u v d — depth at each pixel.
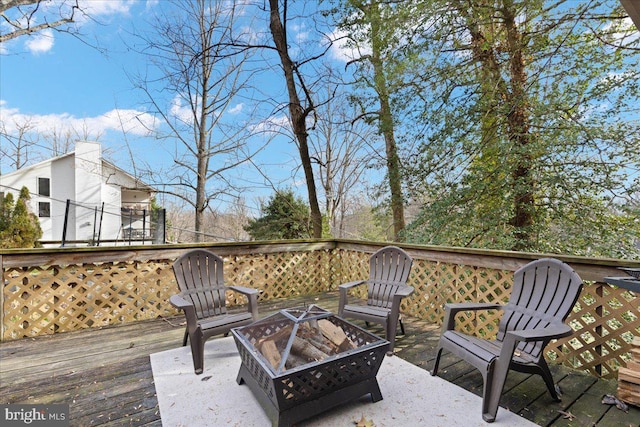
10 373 2.48
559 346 2.61
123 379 2.38
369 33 5.69
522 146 4.88
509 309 2.33
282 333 2.06
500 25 5.41
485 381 1.91
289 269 4.75
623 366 2.30
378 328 3.56
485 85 5.34
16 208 10.08
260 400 1.98
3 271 3.14
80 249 3.43
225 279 4.27
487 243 5.34
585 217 4.88
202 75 10.55
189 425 1.86
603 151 4.56
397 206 6.39
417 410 1.99
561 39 5.06
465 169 5.57
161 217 11.30
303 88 6.17
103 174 12.97
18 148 14.70
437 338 3.14
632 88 4.38
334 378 1.87
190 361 2.66
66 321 3.41
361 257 4.62
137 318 3.75
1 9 4.93
